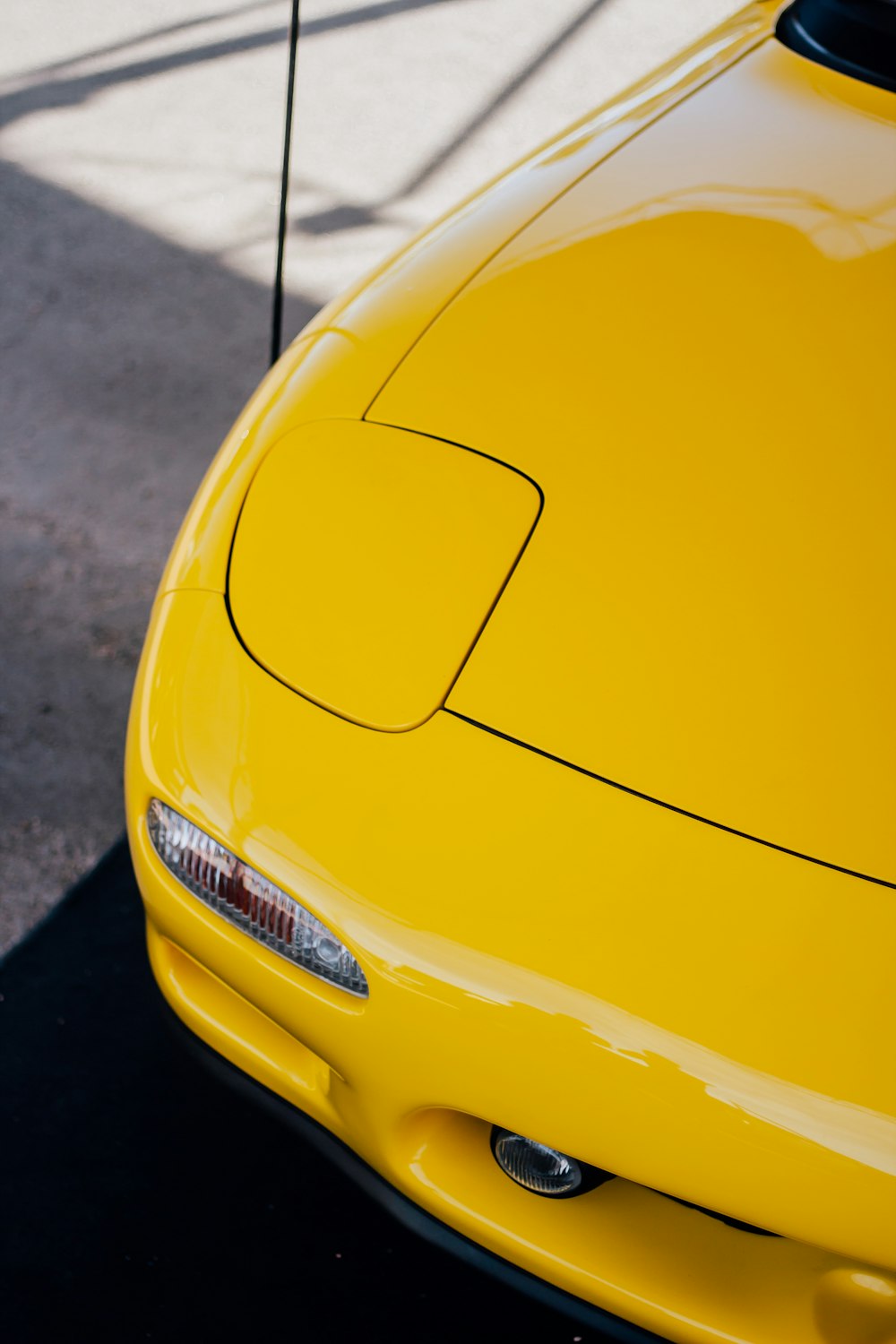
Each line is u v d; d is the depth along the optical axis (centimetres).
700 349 212
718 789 182
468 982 175
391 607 193
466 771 182
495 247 227
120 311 376
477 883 177
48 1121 228
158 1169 225
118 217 416
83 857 255
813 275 221
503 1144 184
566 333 214
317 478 204
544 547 196
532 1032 174
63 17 548
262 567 197
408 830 180
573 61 575
